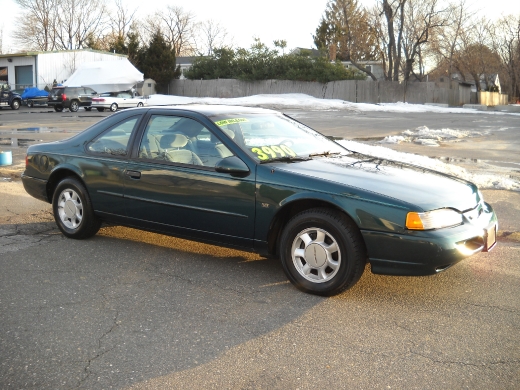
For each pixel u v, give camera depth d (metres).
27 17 69.38
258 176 4.52
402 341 3.55
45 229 6.25
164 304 4.14
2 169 9.98
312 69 48.00
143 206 5.18
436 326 3.79
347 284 4.18
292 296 4.32
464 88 46.88
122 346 3.45
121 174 5.28
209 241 4.89
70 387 2.96
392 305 4.16
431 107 40.69
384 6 46.34
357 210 4.09
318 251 4.26
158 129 5.22
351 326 3.78
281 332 3.67
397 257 4.02
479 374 3.13
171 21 80.69
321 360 3.29
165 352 3.38
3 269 4.88
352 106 40.69
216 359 3.29
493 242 4.47
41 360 3.25
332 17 71.69
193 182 4.80
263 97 46.88
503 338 3.61
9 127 20.36
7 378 3.04
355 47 49.22
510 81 59.25
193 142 4.96
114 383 3.01
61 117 27.45
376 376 3.10
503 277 4.82
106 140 5.55
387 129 21.36
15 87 44.19
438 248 3.93
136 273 4.83
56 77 44.97
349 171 4.57
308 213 4.31
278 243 4.66
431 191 4.29
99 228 5.87
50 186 6.05
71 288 4.45
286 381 3.04
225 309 4.05
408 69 47.19
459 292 4.45
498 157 12.95
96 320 3.83
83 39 71.81
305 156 4.97
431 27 45.75
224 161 4.54
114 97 36.44
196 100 45.53
